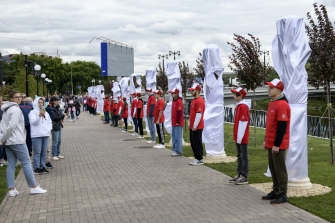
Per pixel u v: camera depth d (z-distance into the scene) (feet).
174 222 20.65
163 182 30.89
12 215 22.75
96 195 27.12
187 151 48.06
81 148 54.19
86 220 21.43
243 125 28.86
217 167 36.60
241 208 22.91
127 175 34.17
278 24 28.09
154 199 25.63
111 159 43.70
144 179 32.24
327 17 37.27
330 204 22.95
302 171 26.66
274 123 23.88
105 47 189.06
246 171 29.30
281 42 28.09
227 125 86.28
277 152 23.36
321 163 38.40
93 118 127.44
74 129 86.53
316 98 147.84
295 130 26.50
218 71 42.04
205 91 41.88
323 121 61.87
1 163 39.17
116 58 197.77
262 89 137.59
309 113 127.34
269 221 20.31
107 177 33.47
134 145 56.03
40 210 23.66
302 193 25.73
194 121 37.52
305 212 21.74
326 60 37.65
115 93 97.50
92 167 38.78
